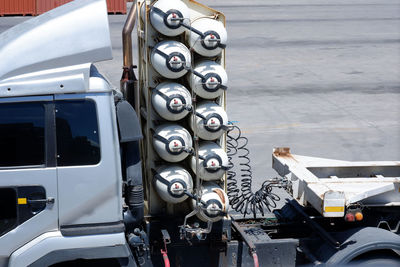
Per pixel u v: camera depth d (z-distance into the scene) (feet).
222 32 25.26
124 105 22.67
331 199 24.95
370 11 204.33
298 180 28.02
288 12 199.00
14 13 170.40
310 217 29.73
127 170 23.57
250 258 26.55
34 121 21.65
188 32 25.68
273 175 49.32
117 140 22.17
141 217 23.90
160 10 24.85
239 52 121.08
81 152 21.83
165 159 25.32
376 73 101.60
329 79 96.17
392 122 70.23
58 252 21.65
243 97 82.58
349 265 25.35
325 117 72.08
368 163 31.40
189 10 25.84
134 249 24.31
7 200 21.50
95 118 21.86
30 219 21.52
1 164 21.50
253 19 176.96
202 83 25.13
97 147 21.90
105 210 22.06
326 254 25.90
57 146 21.70
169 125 25.64
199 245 26.30
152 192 26.16
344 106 78.07
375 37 144.15
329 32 151.94
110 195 22.02
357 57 116.98
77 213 21.86
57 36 22.20
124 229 22.20
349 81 94.79
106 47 22.45
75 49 22.24
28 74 21.74
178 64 24.84
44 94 21.65
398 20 179.01
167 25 24.79
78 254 21.80
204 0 243.40
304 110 75.56
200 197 24.62
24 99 21.50
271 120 70.28
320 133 64.59
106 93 21.98
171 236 26.08
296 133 64.49
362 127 67.56
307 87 89.81
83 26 22.41
